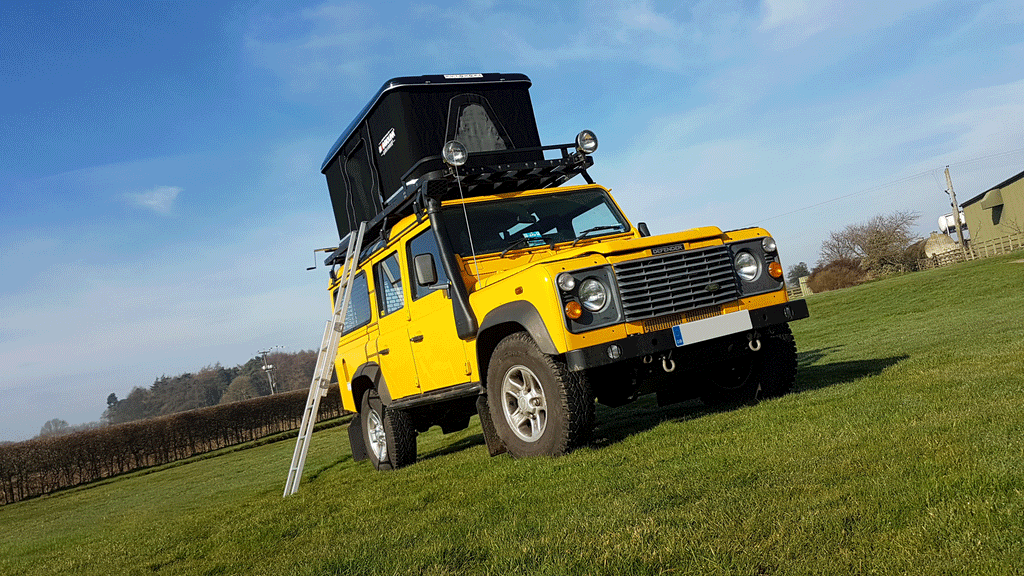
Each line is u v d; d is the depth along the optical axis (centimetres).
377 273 746
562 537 299
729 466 369
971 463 292
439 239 593
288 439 2912
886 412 430
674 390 631
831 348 1259
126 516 1145
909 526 240
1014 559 201
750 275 548
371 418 801
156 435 2877
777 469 343
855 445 362
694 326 509
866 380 602
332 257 884
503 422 553
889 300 2508
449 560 304
